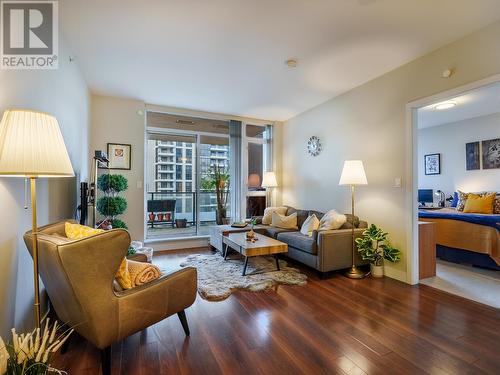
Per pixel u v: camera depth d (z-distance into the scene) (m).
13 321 1.57
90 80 3.44
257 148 5.54
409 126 2.95
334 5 2.03
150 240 4.38
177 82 3.52
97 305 1.38
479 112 4.86
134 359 1.65
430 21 2.23
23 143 1.23
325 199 4.32
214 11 2.10
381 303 2.45
